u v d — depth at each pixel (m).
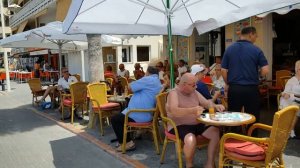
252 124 4.62
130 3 6.16
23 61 37.72
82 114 8.89
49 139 7.11
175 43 14.55
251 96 4.68
